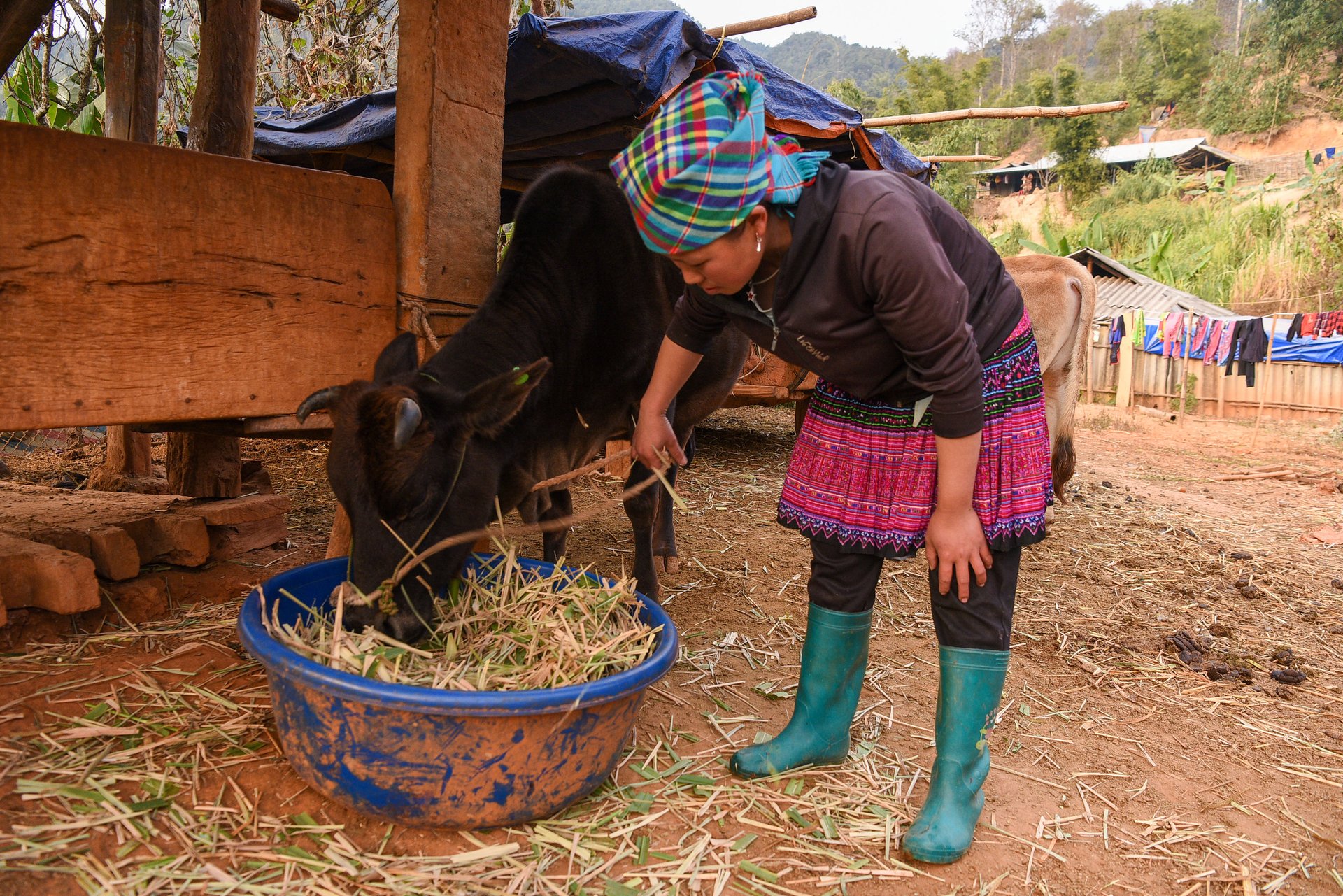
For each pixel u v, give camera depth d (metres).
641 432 2.51
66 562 2.59
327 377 2.98
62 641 2.63
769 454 7.91
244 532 3.40
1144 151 44.44
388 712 1.82
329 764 1.92
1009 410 2.09
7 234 2.24
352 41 9.65
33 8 4.20
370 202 3.02
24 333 2.30
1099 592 4.59
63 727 2.17
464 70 3.11
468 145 3.18
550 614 2.41
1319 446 11.89
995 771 2.62
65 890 1.68
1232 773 2.77
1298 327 13.35
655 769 2.35
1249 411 14.22
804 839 2.13
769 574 4.32
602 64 4.28
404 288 3.13
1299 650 3.95
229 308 2.69
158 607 2.92
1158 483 8.95
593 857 1.95
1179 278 21.89
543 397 2.81
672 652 2.15
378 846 1.91
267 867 1.79
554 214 2.99
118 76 4.71
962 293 1.83
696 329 2.34
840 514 2.27
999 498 2.08
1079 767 2.71
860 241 1.81
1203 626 4.18
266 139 6.46
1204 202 30.94
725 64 4.82
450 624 2.33
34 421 2.35
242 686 2.49
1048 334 5.33
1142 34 63.44
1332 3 43.78
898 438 2.18
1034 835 2.29
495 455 2.50
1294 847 2.38
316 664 1.85
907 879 2.04
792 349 2.09
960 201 41.31
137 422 2.54
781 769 2.37
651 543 3.61
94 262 2.40
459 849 1.94
